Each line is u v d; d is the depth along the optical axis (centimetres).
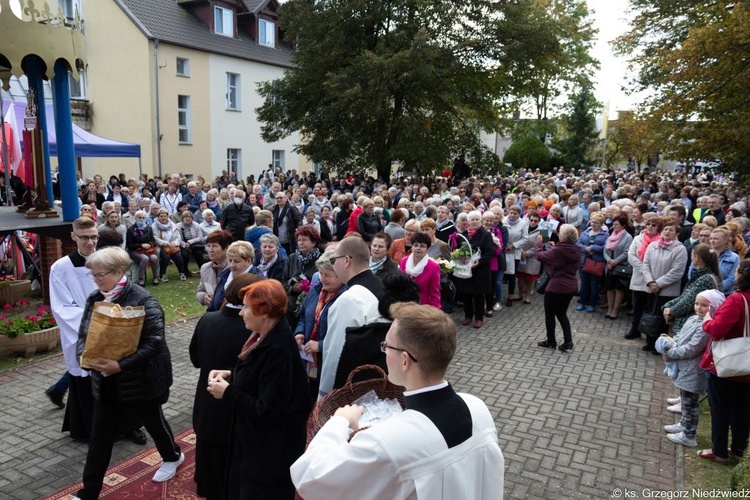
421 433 163
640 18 1767
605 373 636
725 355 409
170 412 506
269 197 1393
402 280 328
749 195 1305
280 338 276
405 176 2566
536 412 528
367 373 320
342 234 1134
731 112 1396
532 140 3966
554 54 2089
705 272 521
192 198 1308
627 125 1639
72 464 412
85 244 432
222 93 2619
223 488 309
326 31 2062
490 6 2027
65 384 492
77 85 2377
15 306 802
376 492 160
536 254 718
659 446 465
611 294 880
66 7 2291
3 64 800
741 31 1188
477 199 1259
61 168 734
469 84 2142
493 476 176
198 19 2591
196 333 320
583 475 418
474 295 816
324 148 2181
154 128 2305
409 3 1942
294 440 283
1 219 742
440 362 173
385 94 1880
